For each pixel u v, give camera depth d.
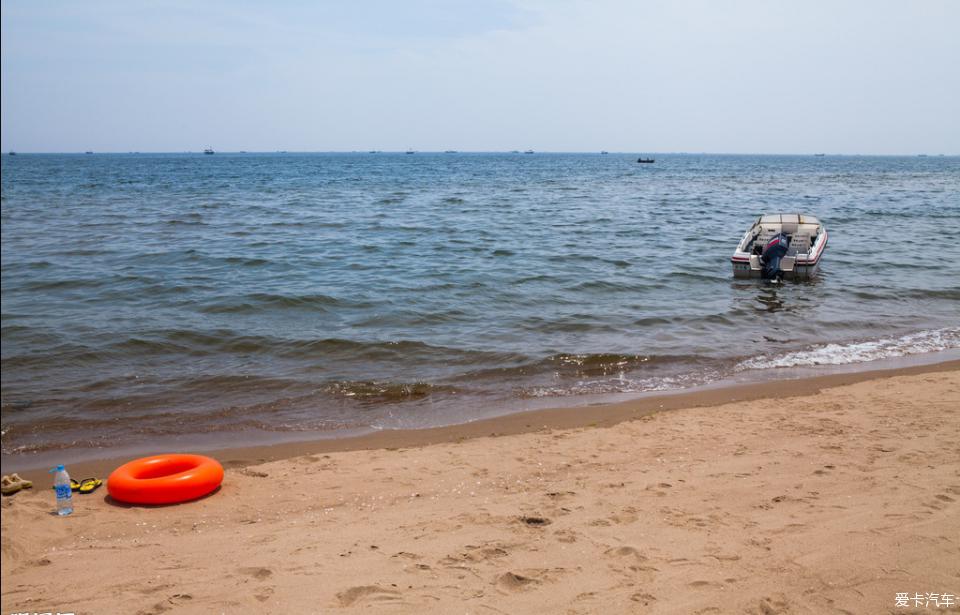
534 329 12.37
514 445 7.14
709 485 5.75
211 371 10.09
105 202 40.47
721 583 4.10
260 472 6.52
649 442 7.07
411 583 4.23
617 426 7.65
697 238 24.34
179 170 102.12
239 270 17.73
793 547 4.51
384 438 7.61
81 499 6.00
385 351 10.98
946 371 9.62
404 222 29.31
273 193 49.72
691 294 15.59
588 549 4.61
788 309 14.15
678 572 4.26
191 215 32.25
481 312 13.51
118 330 12.00
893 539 4.54
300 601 4.07
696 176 87.75
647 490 5.70
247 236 24.28
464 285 15.91
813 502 5.25
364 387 9.41
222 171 98.31
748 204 41.00
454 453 6.96
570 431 7.57
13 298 14.52
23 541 5.10
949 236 25.34
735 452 6.64
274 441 7.60
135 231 25.78
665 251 21.25
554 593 4.06
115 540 5.14
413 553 4.65
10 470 6.90
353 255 20.03
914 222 30.36
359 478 6.32
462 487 6.03
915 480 5.60
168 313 13.27
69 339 11.48
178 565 4.64
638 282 16.66
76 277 16.62
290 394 9.18
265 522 5.42
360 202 41.12
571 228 27.33
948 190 57.41
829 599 3.90
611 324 12.73
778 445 6.78
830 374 9.81
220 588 4.27
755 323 12.98
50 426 8.10
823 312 13.91
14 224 28.14
